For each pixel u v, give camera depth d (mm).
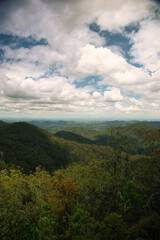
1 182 27734
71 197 19469
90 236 16562
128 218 21062
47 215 21359
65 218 19000
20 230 18719
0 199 20625
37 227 19719
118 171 32344
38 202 23359
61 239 18188
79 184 30500
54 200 18797
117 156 32906
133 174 30375
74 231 18766
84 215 19469
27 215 19594
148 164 25766
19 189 26109
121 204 22766
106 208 25750
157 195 21453
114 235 14133
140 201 20875
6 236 17719
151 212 19297
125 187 24453
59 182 19109
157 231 13359
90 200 27141
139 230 14141
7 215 19078
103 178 33938
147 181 25125
